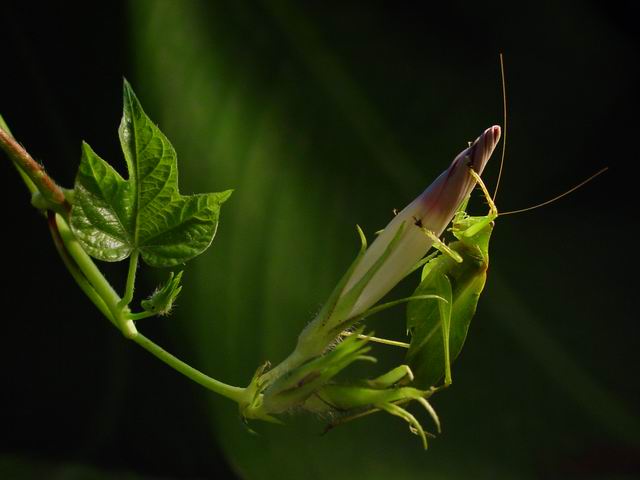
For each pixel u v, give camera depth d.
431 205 0.52
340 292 0.51
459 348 0.52
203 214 0.51
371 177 0.79
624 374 0.80
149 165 0.51
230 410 0.76
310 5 0.83
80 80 0.80
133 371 0.77
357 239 0.77
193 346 0.76
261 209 0.77
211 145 0.76
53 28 0.80
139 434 0.75
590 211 0.88
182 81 0.78
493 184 0.86
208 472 0.75
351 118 0.80
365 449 0.75
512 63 0.88
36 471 0.71
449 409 0.78
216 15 0.80
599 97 0.90
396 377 0.50
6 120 0.78
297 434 0.76
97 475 0.72
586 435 0.78
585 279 0.85
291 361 0.51
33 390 0.75
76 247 0.51
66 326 0.78
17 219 0.79
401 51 0.84
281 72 0.80
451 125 0.83
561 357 0.81
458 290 0.52
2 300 0.77
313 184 0.78
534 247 0.85
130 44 0.79
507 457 0.76
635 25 0.92
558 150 0.88
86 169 0.50
